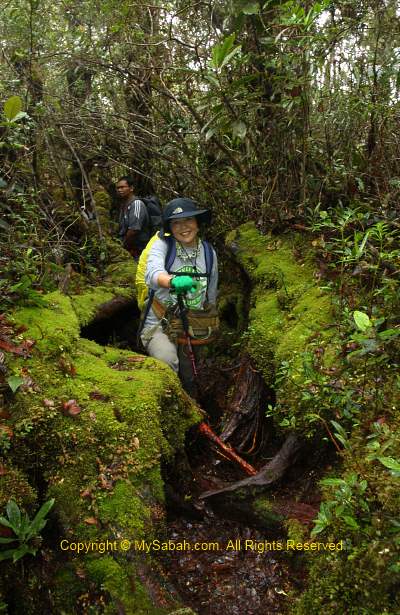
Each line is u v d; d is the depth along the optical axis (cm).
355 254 262
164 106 484
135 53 462
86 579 196
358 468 199
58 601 194
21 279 302
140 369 285
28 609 192
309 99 360
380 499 182
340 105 355
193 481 271
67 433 228
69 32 466
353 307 278
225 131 378
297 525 223
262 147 406
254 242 418
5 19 444
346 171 358
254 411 307
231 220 465
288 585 214
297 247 390
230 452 283
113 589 191
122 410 244
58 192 524
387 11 343
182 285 287
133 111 509
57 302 330
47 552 203
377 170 360
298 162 394
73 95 517
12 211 372
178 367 333
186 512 255
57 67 488
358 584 172
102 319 389
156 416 247
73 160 550
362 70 342
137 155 537
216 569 228
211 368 389
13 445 221
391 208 339
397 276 287
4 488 203
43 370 255
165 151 487
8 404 234
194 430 289
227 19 378
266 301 352
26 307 300
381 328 247
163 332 333
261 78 382
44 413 231
